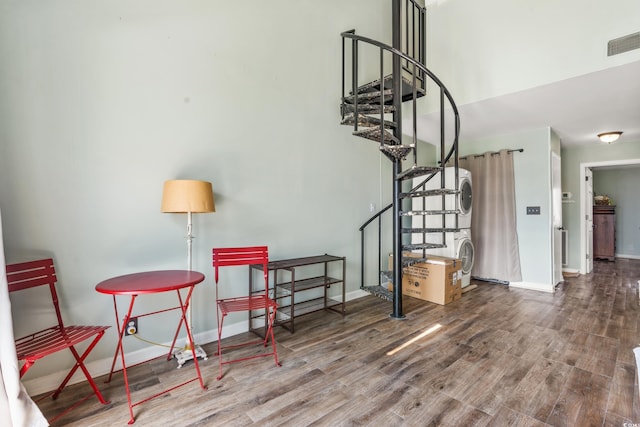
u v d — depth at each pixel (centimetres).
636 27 252
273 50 298
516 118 397
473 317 317
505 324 298
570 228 552
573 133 462
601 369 212
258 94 288
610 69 266
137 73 221
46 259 179
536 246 434
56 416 164
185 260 245
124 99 215
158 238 231
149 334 228
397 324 298
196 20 248
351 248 381
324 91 345
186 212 222
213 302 262
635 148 495
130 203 219
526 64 310
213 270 261
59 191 193
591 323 300
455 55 362
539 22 302
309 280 325
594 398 180
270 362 224
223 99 264
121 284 176
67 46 194
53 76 190
